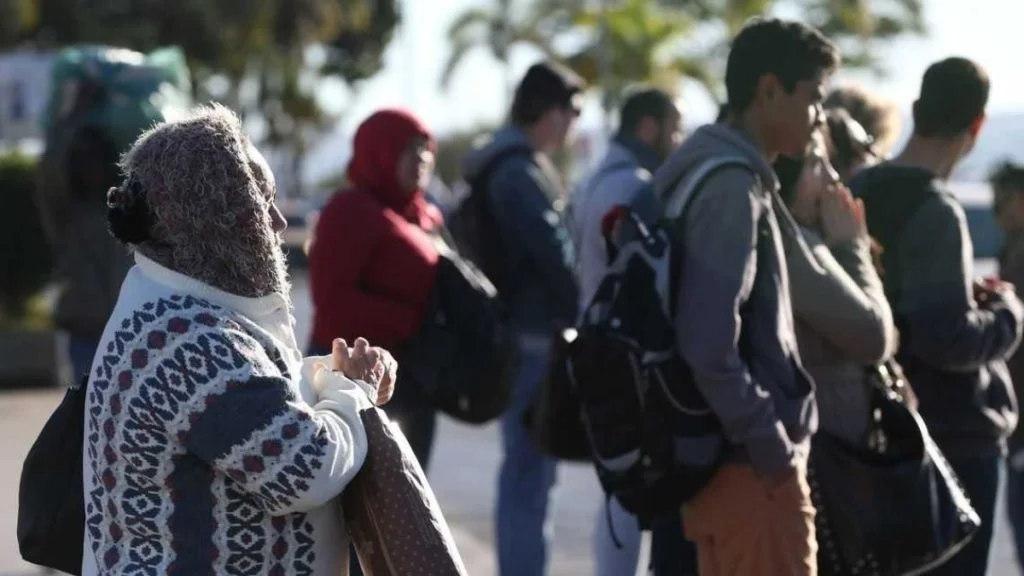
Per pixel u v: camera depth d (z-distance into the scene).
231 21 76.06
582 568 13.18
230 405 5.09
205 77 79.75
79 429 5.72
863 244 7.88
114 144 13.15
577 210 10.92
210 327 5.18
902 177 8.38
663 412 7.25
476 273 10.81
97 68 13.38
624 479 7.35
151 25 75.38
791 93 7.41
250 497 5.23
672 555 8.27
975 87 8.56
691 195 7.24
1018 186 11.63
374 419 5.46
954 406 8.50
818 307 7.50
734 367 7.04
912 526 7.58
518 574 11.33
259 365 5.19
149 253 5.30
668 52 65.06
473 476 18.30
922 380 8.52
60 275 13.20
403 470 5.45
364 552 5.57
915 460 7.64
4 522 14.70
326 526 5.45
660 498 7.32
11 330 26.22
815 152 7.95
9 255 26.89
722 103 8.02
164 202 5.23
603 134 63.25
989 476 8.62
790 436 7.22
